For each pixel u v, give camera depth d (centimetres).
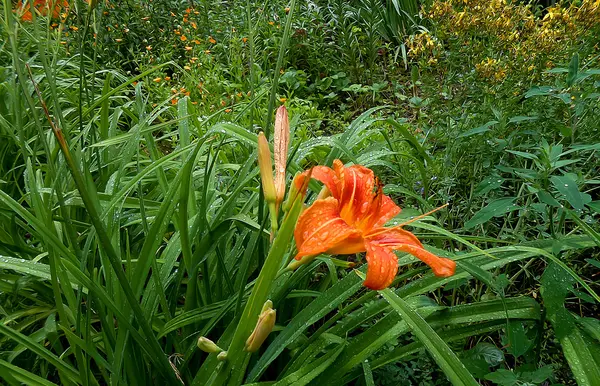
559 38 73
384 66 131
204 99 100
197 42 117
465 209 61
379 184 28
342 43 127
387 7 143
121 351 35
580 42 79
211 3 132
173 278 45
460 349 47
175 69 118
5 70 75
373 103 114
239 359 34
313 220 26
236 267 47
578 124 62
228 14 129
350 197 28
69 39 104
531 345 39
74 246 35
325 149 63
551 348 47
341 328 40
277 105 100
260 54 124
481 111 68
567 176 43
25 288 45
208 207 48
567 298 55
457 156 66
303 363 38
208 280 43
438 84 75
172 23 128
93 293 33
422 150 59
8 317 43
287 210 27
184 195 38
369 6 142
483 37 77
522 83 71
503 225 58
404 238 29
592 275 54
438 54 78
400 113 105
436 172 64
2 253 46
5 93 70
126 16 121
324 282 50
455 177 64
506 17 74
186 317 39
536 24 75
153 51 123
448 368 31
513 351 38
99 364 38
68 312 42
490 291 53
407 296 40
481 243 58
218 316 40
